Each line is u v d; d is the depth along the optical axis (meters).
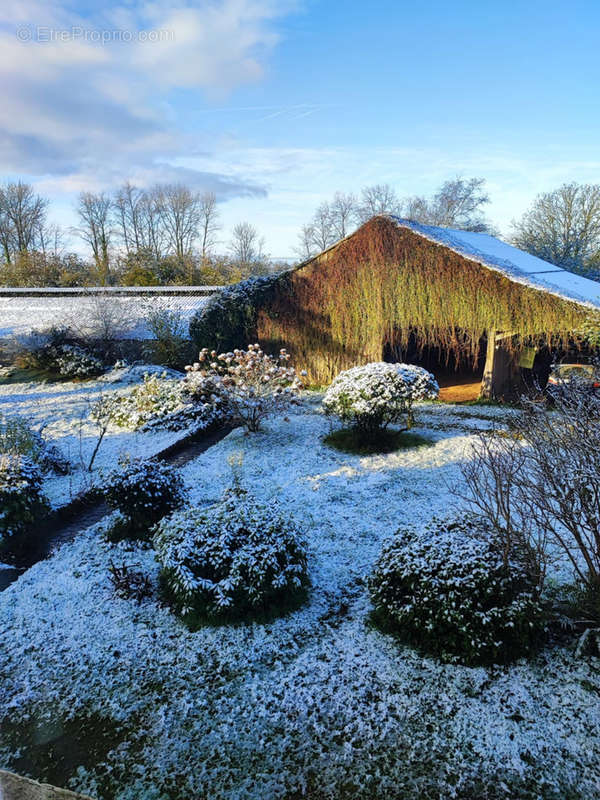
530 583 4.45
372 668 4.30
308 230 52.47
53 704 4.11
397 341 17.33
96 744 3.71
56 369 20.44
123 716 3.95
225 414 12.59
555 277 19.28
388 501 7.81
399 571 4.75
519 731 3.58
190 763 3.50
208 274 42.59
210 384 12.48
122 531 6.97
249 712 3.92
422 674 4.18
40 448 9.66
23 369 21.00
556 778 3.24
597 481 4.03
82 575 6.07
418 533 5.14
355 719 3.79
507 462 5.09
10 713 4.04
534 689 3.94
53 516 7.75
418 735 3.62
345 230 51.50
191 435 11.88
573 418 4.72
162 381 15.05
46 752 3.67
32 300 28.11
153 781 3.38
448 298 15.08
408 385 10.30
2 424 12.59
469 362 21.72
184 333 20.89
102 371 19.94
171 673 4.39
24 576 6.11
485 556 4.54
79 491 8.61
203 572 5.19
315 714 3.86
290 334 17.83
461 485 8.25
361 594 5.46
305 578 5.43
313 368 17.73
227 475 9.27
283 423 12.70
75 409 15.01
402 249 15.52
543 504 4.45
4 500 6.76
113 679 4.35
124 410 13.23
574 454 4.34
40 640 4.91
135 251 47.28
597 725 3.58
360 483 8.59
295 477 8.98
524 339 14.27
